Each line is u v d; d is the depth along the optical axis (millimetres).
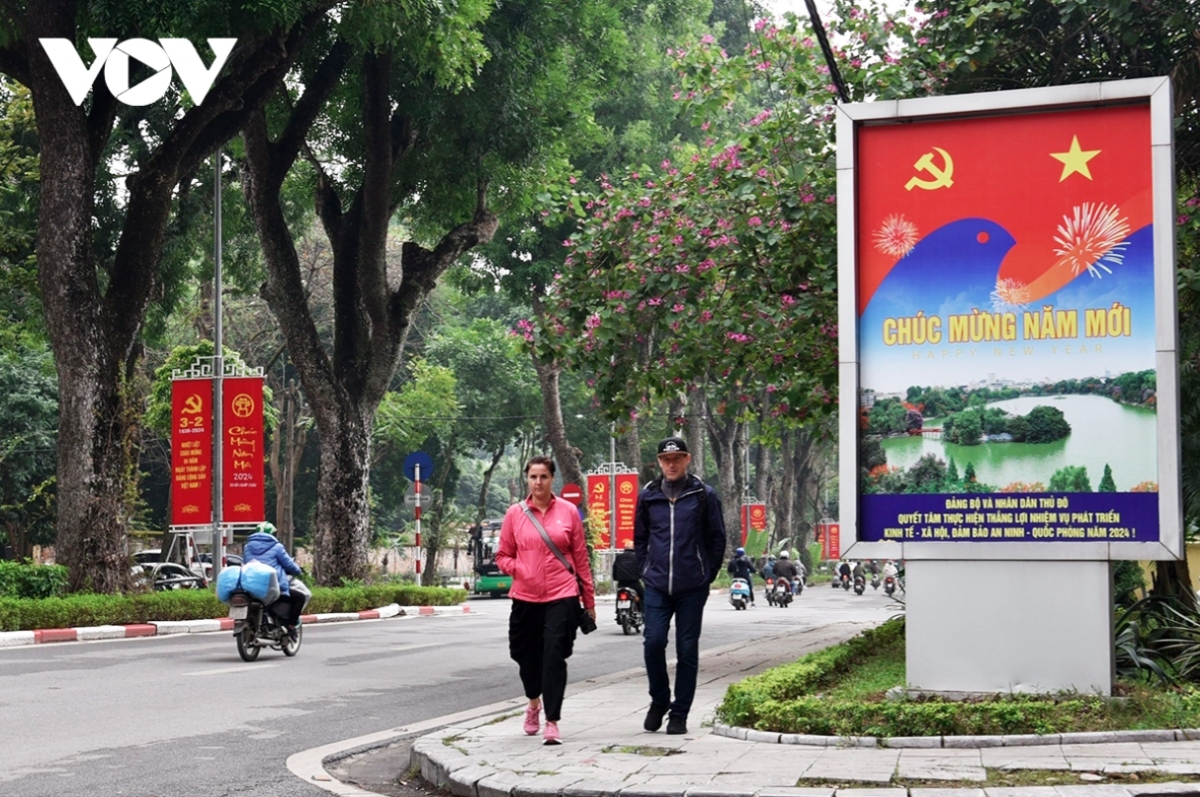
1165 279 8781
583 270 14992
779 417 16922
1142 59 13812
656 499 8695
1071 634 8781
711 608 33844
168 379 36469
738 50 49188
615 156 39406
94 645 17766
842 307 9328
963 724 7758
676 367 15164
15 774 7660
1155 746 7316
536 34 25312
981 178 9195
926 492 9133
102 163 28859
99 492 20672
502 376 57844
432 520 53344
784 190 14195
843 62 14641
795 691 9500
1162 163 8805
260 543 15914
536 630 8492
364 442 27547
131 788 7301
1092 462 8844
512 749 7961
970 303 9164
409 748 9273
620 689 11859
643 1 37594
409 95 25625
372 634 20734
